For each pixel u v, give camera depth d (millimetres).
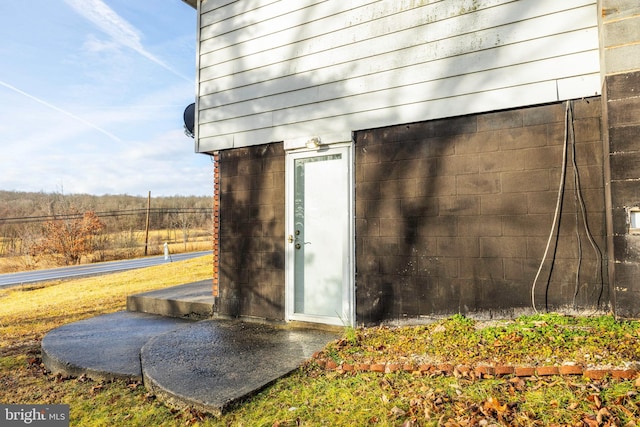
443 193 4234
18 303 9094
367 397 2781
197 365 3531
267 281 5355
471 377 2846
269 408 2779
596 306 3537
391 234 4496
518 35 3918
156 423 2766
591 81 3604
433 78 4309
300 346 4090
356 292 4672
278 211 5332
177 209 42188
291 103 5238
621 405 2262
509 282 3885
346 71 4840
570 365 2689
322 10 5047
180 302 6113
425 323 4250
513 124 3934
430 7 4359
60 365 3961
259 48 5555
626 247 3188
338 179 4875
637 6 3242
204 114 6070
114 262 22578
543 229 3764
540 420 2238
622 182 3211
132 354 4137
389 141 4559
